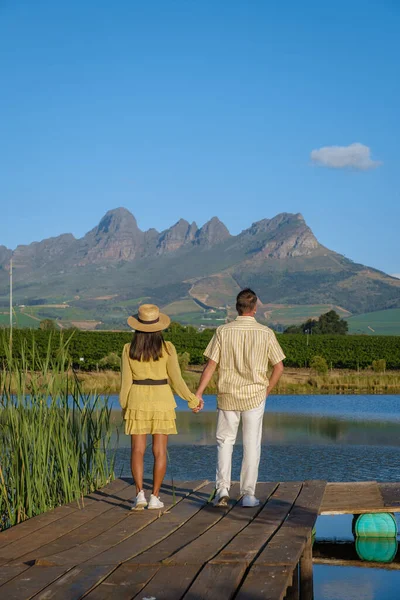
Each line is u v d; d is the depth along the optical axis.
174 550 5.45
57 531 6.14
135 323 6.95
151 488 8.27
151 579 4.70
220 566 4.93
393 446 16.78
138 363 6.96
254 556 5.24
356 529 8.34
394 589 6.52
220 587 4.47
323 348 52.69
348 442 17.50
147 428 6.97
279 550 5.31
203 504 7.32
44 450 7.30
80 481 8.07
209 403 29.00
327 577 7.00
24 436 7.04
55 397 7.53
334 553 7.99
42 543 5.73
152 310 6.97
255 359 6.89
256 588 4.47
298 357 49.78
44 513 6.87
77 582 4.60
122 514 6.83
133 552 5.39
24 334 7.70
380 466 13.83
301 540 5.63
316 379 39.91
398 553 7.93
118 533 6.05
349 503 7.74
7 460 7.22
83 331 51.22
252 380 6.91
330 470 13.34
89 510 7.02
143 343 6.91
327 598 6.26
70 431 7.97
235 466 13.81
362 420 23.09
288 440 18.02
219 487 7.09
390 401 31.03
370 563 7.53
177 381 6.96
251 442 6.97
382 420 23.16
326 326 126.81
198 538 5.79
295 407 28.08
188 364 47.97
